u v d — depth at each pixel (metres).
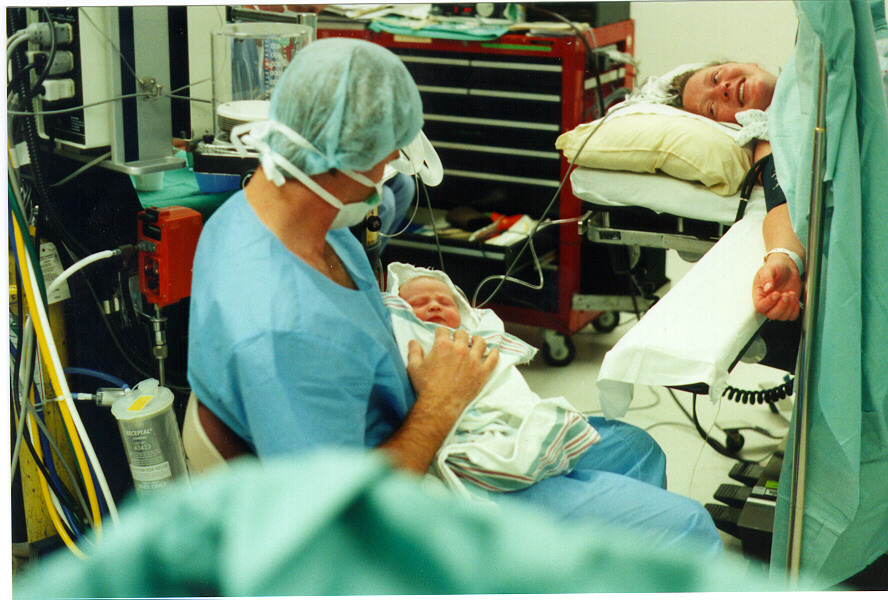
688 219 2.00
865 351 1.36
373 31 2.74
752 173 1.86
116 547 0.29
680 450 2.25
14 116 1.64
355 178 1.13
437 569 0.28
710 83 2.09
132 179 1.74
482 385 1.30
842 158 1.23
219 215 1.18
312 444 1.03
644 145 1.97
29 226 1.71
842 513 1.39
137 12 1.65
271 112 1.10
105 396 1.63
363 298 1.20
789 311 1.43
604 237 2.11
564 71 2.53
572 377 2.68
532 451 1.26
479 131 2.75
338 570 0.27
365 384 1.12
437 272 1.67
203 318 1.07
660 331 1.42
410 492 0.30
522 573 0.29
